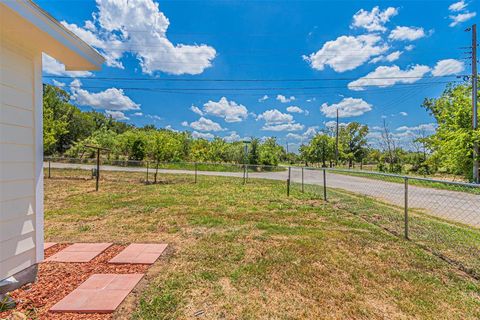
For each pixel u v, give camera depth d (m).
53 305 2.12
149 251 3.40
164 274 2.75
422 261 3.21
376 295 2.43
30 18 1.92
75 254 3.28
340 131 34.28
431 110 17.55
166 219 5.15
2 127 2.18
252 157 21.48
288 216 5.54
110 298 2.24
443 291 2.52
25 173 2.42
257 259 3.19
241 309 2.16
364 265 3.07
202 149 23.47
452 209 6.71
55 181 11.54
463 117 12.88
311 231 4.40
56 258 3.15
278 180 13.77
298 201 7.42
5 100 2.21
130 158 18.95
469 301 2.35
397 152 27.83
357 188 10.95
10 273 2.25
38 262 2.56
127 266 2.94
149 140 12.80
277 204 6.91
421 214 6.07
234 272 2.82
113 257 3.21
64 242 3.76
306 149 33.31
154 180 12.38
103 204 6.60
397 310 2.20
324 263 3.11
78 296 2.26
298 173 19.23
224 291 2.44
